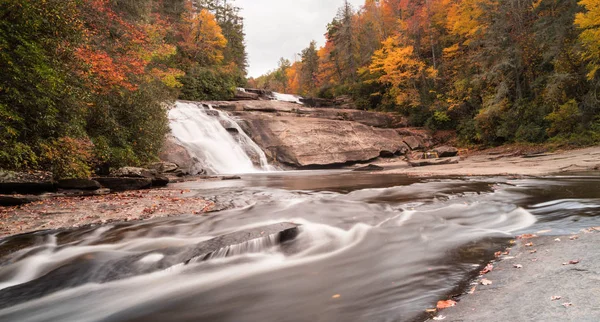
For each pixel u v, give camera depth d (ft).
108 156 45.03
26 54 28.58
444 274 10.67
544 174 39.45
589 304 6.74
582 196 22.62
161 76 67.51
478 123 95.50
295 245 15.96
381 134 110.52
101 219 21.61
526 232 15.29
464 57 111.65
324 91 181.27
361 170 74.69
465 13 104.94
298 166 87.10
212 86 125.29
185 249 15.01
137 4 64.80
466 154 90.99
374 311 8.34
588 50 66.44
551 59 81.92
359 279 11.16
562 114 72.49
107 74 42.52
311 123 97.60
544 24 77.66
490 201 23.54
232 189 38.06
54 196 30.22
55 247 16.25
